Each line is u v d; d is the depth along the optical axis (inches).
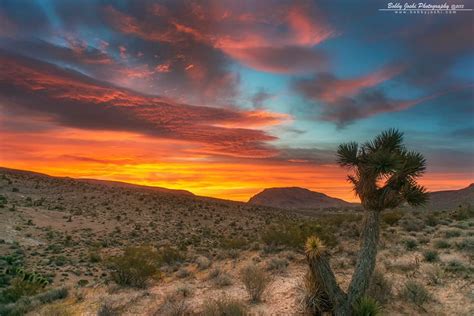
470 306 331.3
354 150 342.0
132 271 631.8
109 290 585.0
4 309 546.0
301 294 391.5
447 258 494.0
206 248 1300.4
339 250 663.8
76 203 2405.3
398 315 332.2
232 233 1910.7
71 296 579.5
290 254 665.6
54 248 1311.5
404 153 328.5
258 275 451.2
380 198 326.3
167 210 2655.0
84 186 3004.4
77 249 1353.3
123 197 2842.0
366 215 342.3
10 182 2484.0
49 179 3058.6
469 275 410.3
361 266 330.3
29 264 1056.2
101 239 1609.3
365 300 307.7
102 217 2133.4
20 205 1968.5
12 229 1466.5
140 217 2313.0
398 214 1017.5
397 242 664.4
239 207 3284.9
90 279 909.8
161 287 582.9
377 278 385.7
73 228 1760.6
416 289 367.2
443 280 410.9
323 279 332.2
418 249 590.2
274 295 437.1
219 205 3216.0
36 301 567.8
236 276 573.9
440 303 350.9
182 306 414.0
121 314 440.5
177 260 897.5
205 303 401.7
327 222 1146.7
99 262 1136.8
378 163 314.7
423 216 1128.2
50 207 2117.4
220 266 689.6
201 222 2418.8
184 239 1710.1
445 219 1018.7
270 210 3410.4
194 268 743.1
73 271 987.3
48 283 833.5
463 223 892.6
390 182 328.8
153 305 462.9
